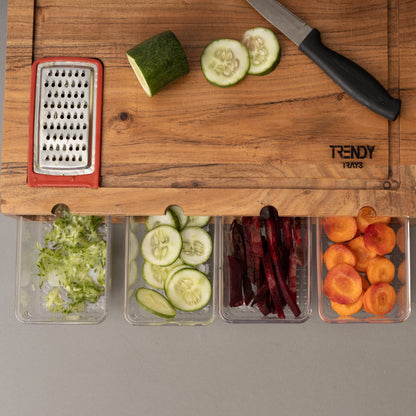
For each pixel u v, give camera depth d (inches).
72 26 33.5
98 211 32.4
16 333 41.3
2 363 41.1
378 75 33.4
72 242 36.9
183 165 32.8
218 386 41.2
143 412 40.9
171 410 41.0
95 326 41.5
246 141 33.0
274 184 32.8
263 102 33.2
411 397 41.3
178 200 32.5
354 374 41.4
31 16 33.4
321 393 41.2
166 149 32.9
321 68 32.9
